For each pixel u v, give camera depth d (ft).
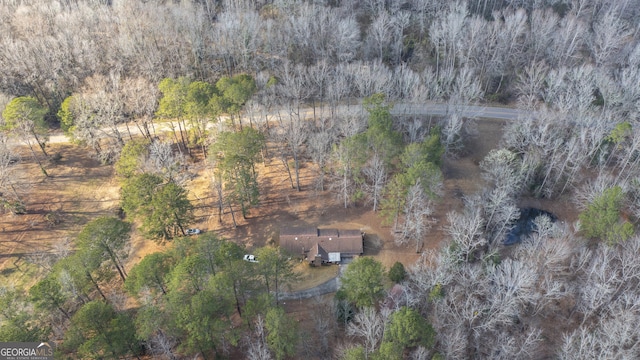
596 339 214.07
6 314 214.48
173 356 221.25
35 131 356.38
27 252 308.19
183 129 401.08
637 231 290.97
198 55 437.58
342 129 342.03
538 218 286.66
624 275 240.94
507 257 276.82
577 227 279.90
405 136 360.69
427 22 469.16
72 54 412.77
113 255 250.37
